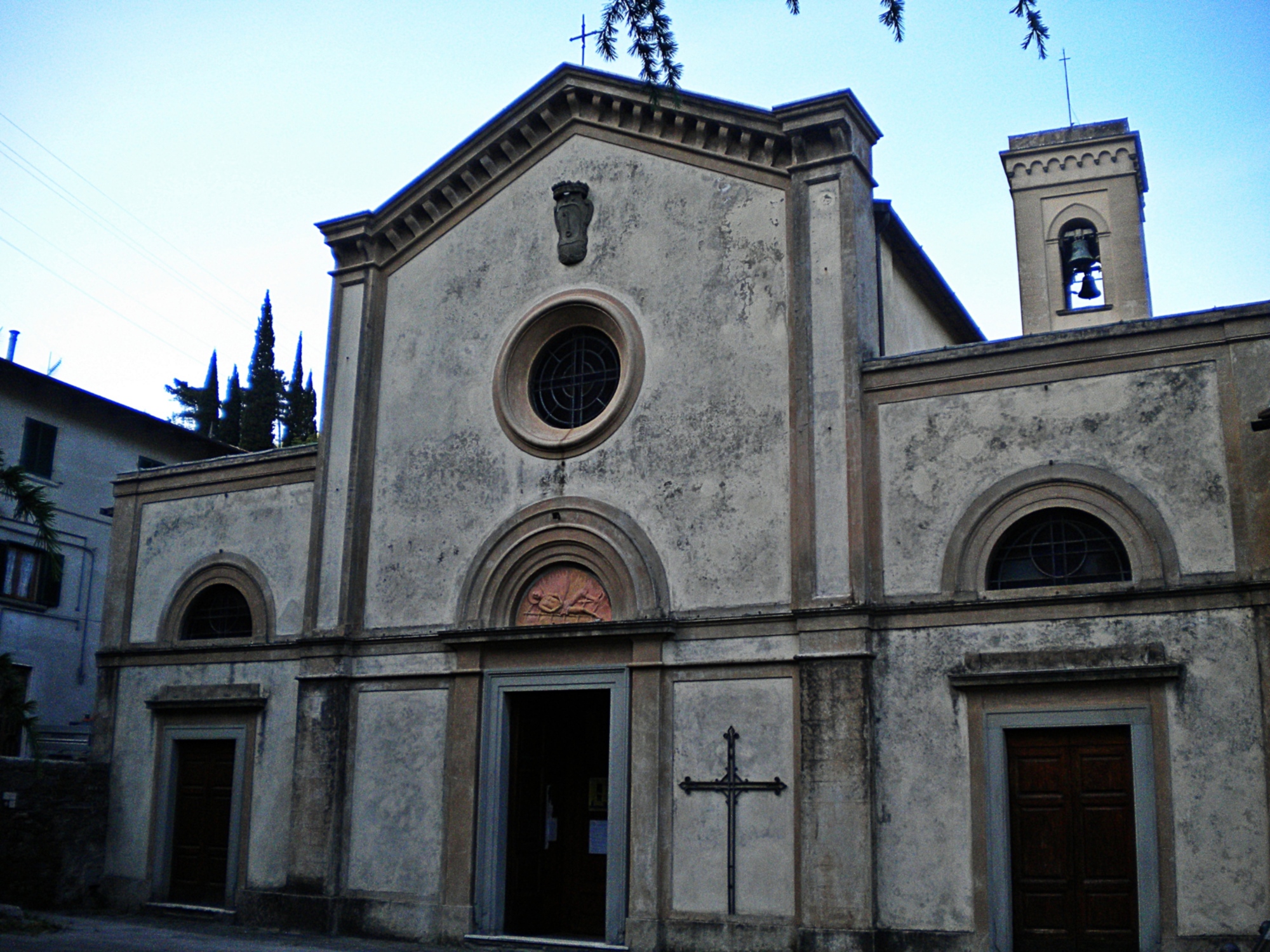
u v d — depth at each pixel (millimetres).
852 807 13906
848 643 14344
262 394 45844
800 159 16234
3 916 16094
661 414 16500
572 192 17844
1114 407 13797
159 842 19125
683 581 15773
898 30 8211
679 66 9648
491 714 16750
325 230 19812
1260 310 13258
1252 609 12688
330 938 16594
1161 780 12734
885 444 14922
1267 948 11141
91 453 30266
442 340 18672
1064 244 21391
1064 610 13523
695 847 14922
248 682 19000
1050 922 13141
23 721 15477
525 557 17078
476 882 16281
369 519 18531
